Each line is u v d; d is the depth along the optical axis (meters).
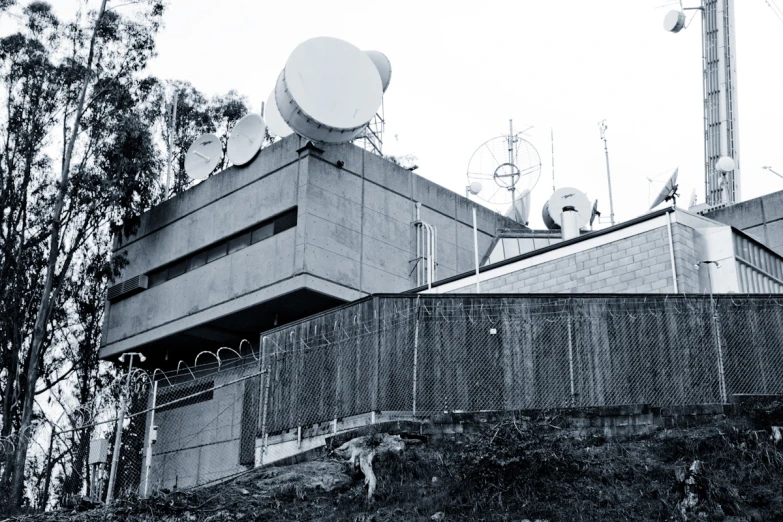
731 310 14.92
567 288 19.36
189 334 26.53
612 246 18.97
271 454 17.50
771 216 26.14
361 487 13.24
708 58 36.97
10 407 25.81
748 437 12.83
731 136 35.44
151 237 28.52
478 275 20.23
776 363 14.52
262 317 25.27
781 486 11.93
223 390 25.69
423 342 15.88
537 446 12.80
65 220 28.77
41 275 29.06
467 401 15.34
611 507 11.84
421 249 26.50
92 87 29.56
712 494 11.66
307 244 23.64
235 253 25.53
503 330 15.62
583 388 14.98
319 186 24.52
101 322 31.19
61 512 14.36
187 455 25.17
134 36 29.91
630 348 15.01
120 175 28.61
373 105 24.30
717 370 14.60
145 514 13.08
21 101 29.33
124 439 20.59
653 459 12.88
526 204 31.14
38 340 24.72
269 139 34.22
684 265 17.94
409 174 27.31
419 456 13.62
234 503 13.16
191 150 28.73
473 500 12.23
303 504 13.05
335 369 16.88
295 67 23.39
